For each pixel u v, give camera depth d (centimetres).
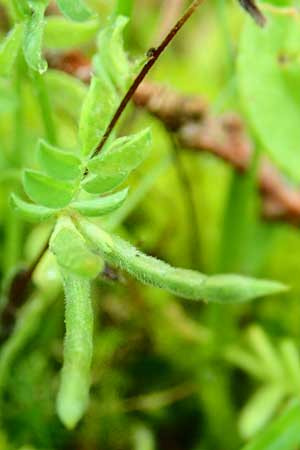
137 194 20
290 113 19
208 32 30
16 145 20
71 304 12
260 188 23
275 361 20
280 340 22
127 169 13
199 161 25
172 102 20
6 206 21
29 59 13
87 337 12
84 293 12
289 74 19
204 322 22
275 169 23
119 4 18
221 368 22
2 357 19
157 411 21
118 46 15
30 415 20
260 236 23
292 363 19
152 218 24
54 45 17
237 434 21
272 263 24
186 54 29
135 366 22
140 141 12
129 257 12
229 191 22
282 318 23
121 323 22
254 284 12
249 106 19
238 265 22
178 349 22
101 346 21
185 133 21
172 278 12
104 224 19
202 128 22
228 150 22
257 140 19
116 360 21
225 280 12
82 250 12
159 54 14
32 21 14
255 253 23
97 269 12
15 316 18
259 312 23
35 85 17
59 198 13
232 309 22
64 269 12
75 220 13
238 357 21
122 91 15
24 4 14
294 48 18
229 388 22
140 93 20
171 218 24
